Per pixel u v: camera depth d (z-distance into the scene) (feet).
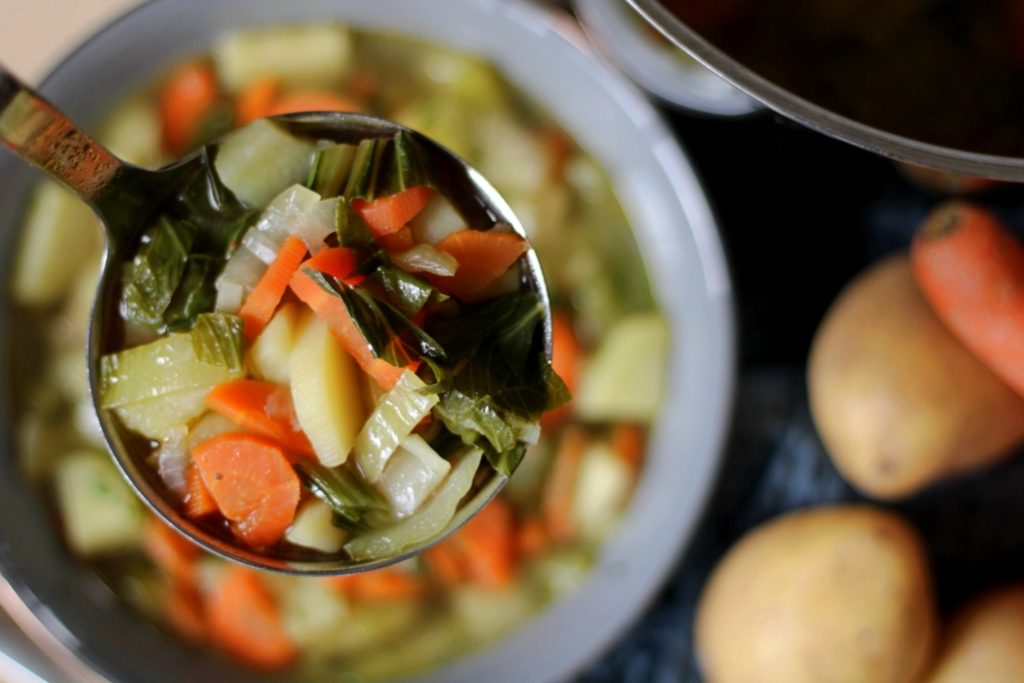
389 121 1.53
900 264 1.87
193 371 1.48
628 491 1.90
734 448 1.98
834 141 1.98
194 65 1.86
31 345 1.86
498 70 1.89
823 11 1.72
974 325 1.80
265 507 1.48
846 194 2.00
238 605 1.86
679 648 1.95
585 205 1.91
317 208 1.47
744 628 1.81
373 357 1.46
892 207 1.99
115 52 1.81
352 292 1.44
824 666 1.77
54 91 1.79
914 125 1.73
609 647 1.85
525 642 1.88
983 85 1.72
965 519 1.96
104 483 1.86
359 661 1.89
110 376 1.49
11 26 1.88
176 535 1.85
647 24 1.93
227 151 1.53
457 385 1.46
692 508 1.84
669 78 1.95
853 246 2.00
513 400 1.47
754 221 2.00
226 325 1.47
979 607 1.84
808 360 1.99
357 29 1.88
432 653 1.89
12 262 1.83
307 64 1.88
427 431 1.48
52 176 1.48
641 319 1.90
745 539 1.87
